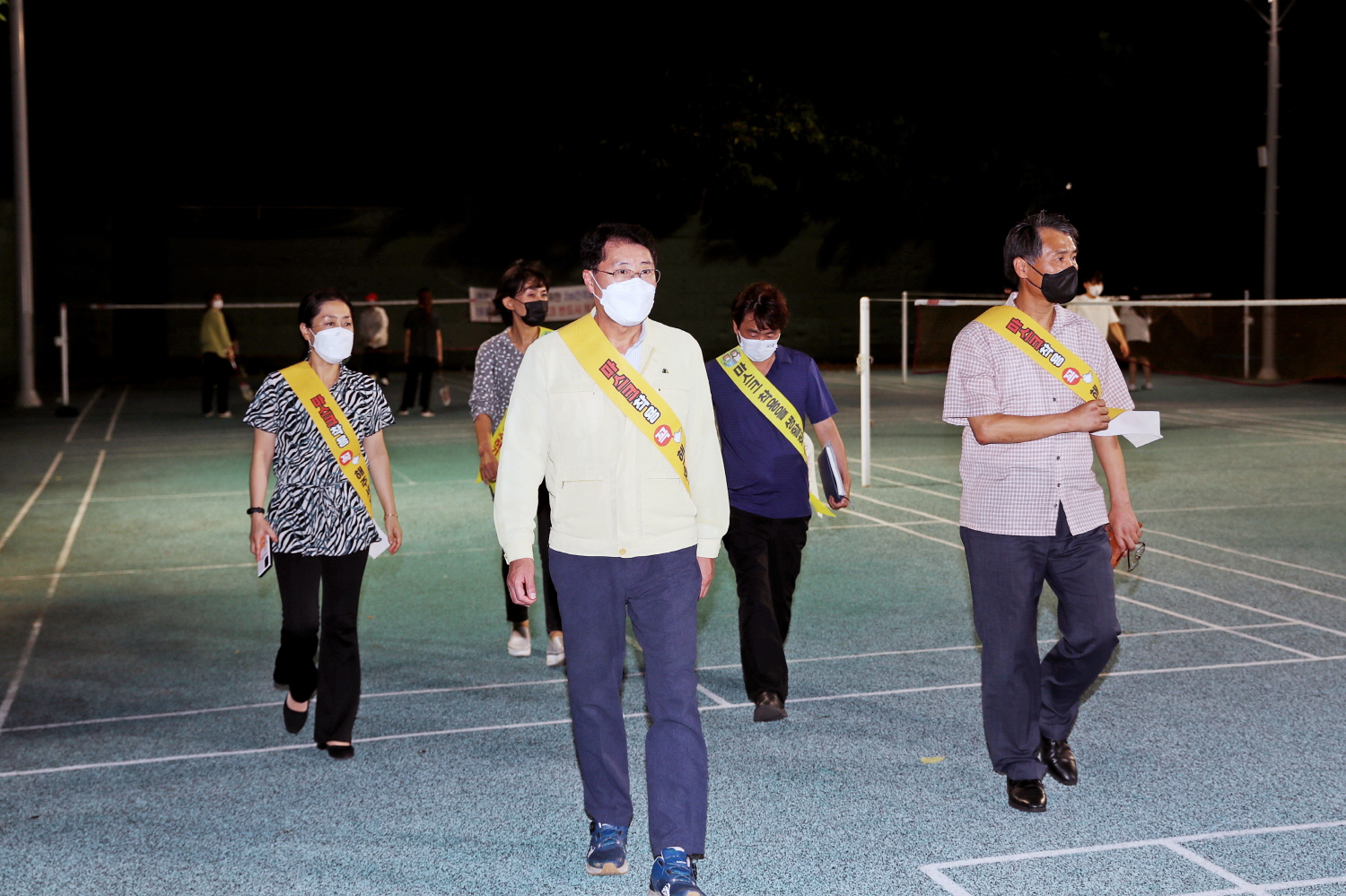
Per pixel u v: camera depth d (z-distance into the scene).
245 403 23.88
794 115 33.19
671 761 4.04
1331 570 8.73
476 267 33.50
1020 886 4.02
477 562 9.50
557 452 4.12
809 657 6.79
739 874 4.15
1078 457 4.71
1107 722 5.64
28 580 9.01
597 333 4.12
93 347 31.36
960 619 7.56
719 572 9.13
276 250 32.38
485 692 6.26
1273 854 4.23
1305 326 29.06
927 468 14.07
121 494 12.96
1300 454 14.81
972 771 5.07
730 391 5.74
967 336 4.79
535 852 4.37
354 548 5.27
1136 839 4.38
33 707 6.08
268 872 4.22
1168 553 9.34
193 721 5.85
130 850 4.40
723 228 34.59
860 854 4.30
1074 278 4.62
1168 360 29.64
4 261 30.16
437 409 22.25
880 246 35.53
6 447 17.00
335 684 5.30
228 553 9.95
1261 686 6.14
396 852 4.38
